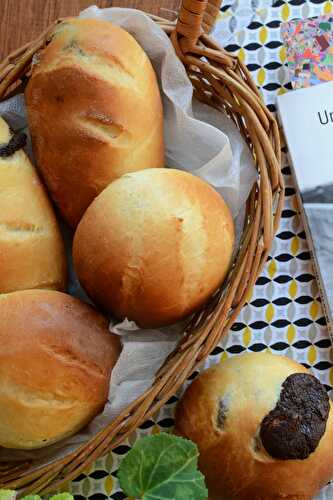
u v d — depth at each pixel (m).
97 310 0.53
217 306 0.53
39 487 0.50
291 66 0.62
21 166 0.54
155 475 0.43
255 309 0.59
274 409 0.52
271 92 0.63
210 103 0.59
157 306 0.51
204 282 0.52
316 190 0.60
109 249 0.51
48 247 0.54
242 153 0.57
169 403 0.58
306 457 0.52
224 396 0.54
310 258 0.60
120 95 0.53
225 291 0.53
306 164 0.60
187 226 0.51
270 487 0.53
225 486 0.53
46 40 0.55
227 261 0.53
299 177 0.60
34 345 0.50
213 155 0.57
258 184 0.56
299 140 0.60
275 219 0.54
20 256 0.53
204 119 0.59
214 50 0.56
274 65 0.63
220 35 0.63
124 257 0.50
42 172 0.55
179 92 0.57
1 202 0.53
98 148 0.53
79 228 0.52
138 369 0.53
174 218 0.50
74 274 0.57
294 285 0.60
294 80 0.62
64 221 0.56
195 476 0.43
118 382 0.52
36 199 0.54
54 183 0.54
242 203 0.56
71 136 0.53
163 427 0.57
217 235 0.52
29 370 0.50
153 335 0.53
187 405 0.55
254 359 0.55
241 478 0.53
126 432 0.50
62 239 0.56
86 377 0.51
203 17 0.58
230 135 0.57
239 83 0.55
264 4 0.63
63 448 0.53
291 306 0.59
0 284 0.53
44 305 0.51
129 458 0.43
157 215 0.50
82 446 0.50
